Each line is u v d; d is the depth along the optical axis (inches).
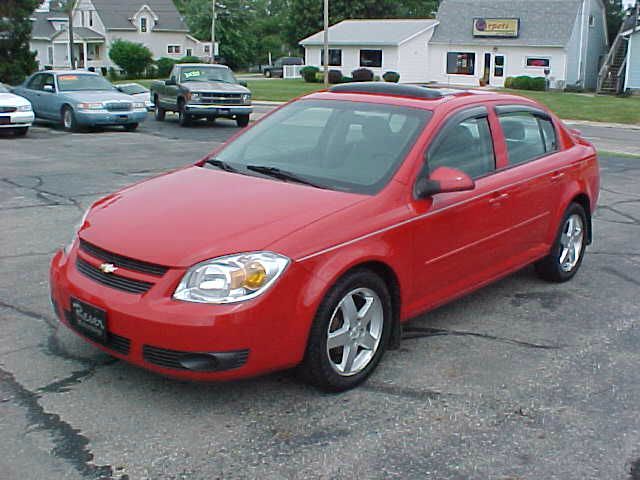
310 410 156.6
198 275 145.6
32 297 222.4
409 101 201.9
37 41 2810.0
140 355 148.2
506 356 189.3
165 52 2792.8
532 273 265.3
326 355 158.9
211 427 148.3
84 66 2593.5
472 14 2014.0
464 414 157.3
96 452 138.1
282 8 3846.0
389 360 184.5
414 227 176.2
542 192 229.5
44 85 792.3
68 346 185.8
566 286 251.4
